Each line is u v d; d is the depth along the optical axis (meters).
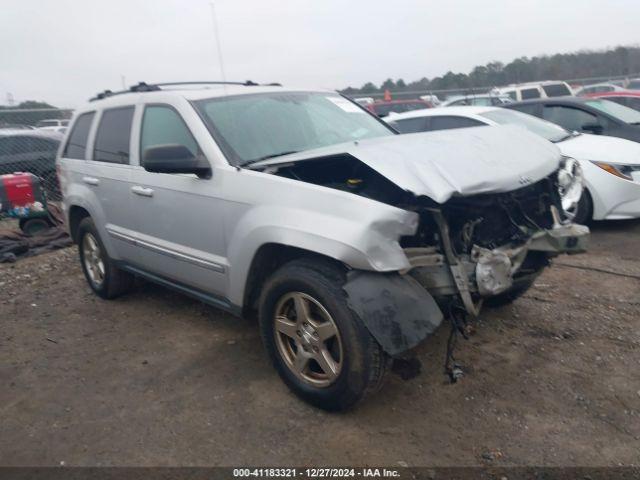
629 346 3.82
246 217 3.37
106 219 4.82
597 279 5.12
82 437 3.15
